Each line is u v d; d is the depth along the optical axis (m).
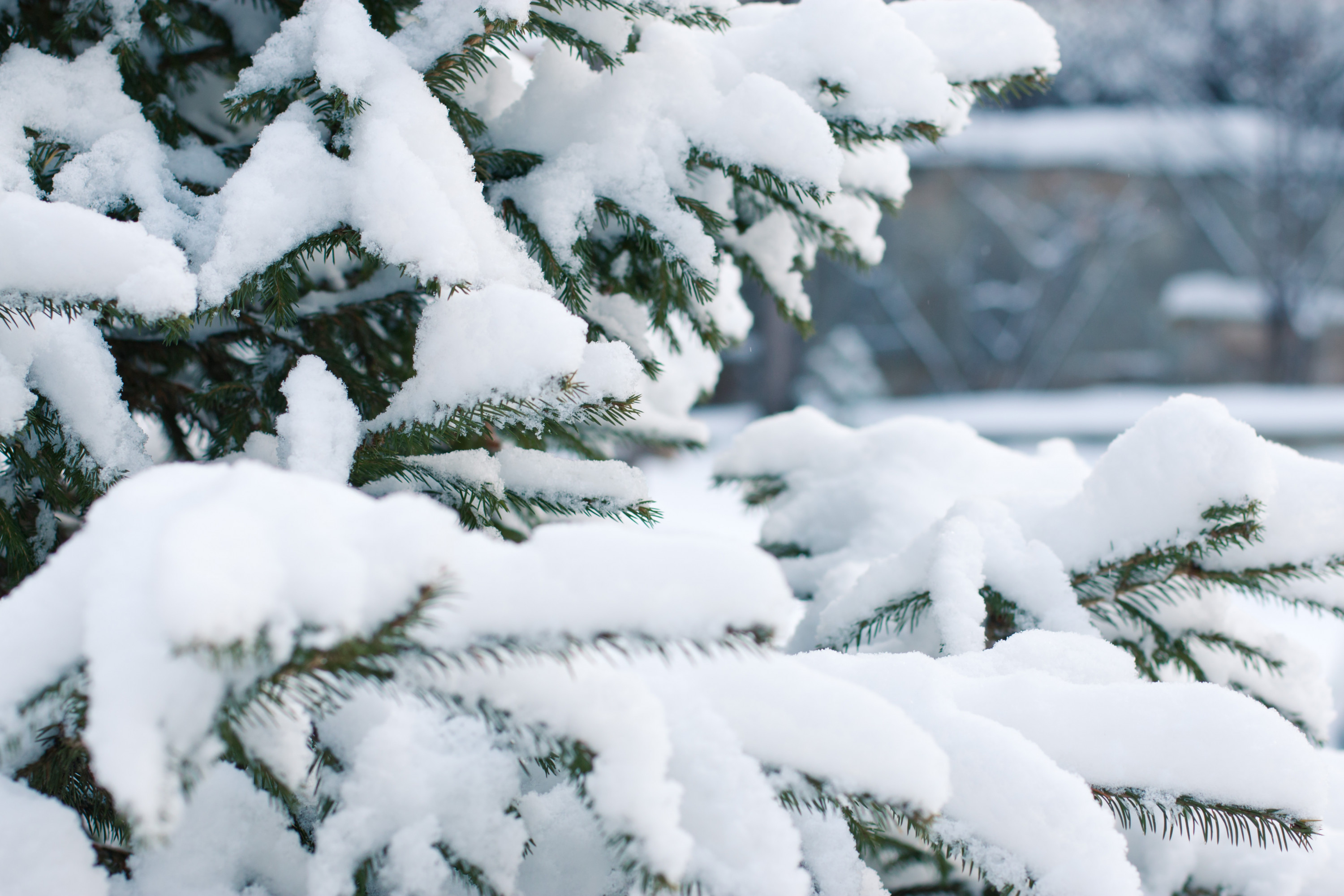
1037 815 1.27
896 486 1.77
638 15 1.45
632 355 1.34
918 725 1.28
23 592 1.18
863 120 1.47
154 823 1.13
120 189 1.38
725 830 1.23
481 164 1.49
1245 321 13.89
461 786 1.29
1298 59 12.95
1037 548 1.49
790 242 1.63
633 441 1.97
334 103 1.37
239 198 1.34
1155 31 13.86
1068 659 1.36
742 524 6.77
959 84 1.50
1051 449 1.98
